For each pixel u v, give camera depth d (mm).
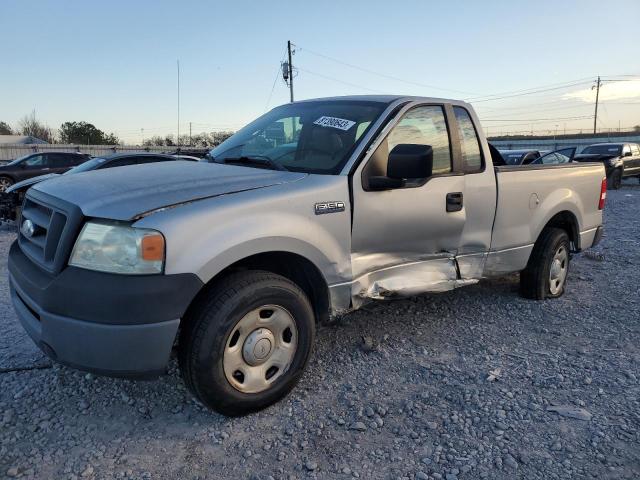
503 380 3559
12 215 9867
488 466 2666
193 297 2746
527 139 62906
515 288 5703
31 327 2902
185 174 3391
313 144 3801
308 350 3283
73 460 2699
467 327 4539
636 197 17266
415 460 2717
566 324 4672
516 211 4711
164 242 2668
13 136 64500
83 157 19250
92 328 2627
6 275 6320
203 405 3191
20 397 3277
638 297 5496
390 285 3789
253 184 3188
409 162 3318
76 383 3455
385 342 4168
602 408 3211
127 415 3115
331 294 3436
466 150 4312
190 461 2707
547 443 2855
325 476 2592
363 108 3955
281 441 2873
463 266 4352
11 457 2709
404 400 3289
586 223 5648
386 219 3641
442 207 4000
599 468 2650
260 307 3006
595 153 21344
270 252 3119
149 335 2652
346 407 3213
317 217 3271
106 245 2691
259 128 4371
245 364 3029
